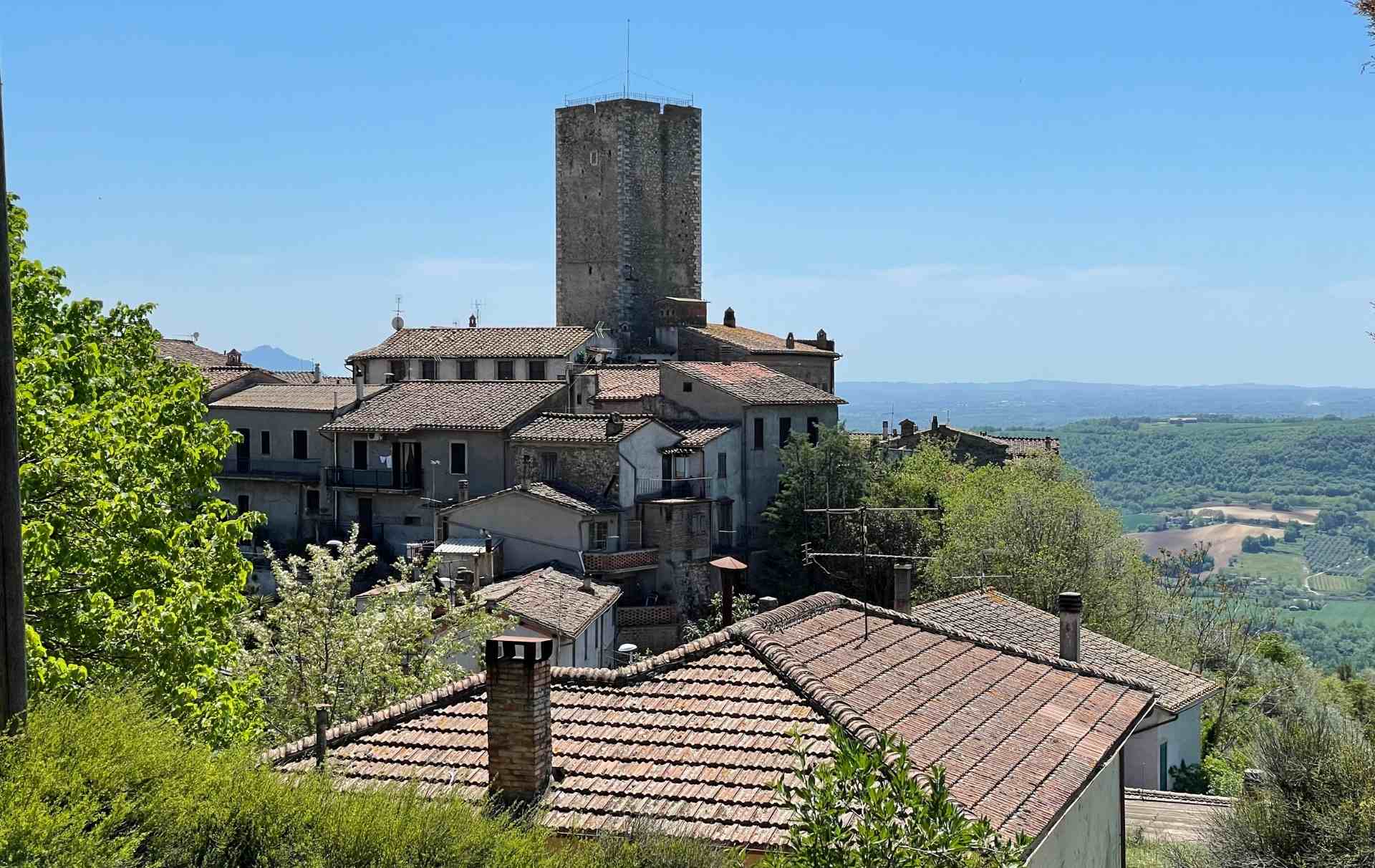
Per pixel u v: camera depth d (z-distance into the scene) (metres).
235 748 14.66
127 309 26.28
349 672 30.98
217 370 78.62
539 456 63.03
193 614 22.11
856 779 11.75
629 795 15.91
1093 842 19.95
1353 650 101.06
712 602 56.16
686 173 96.69
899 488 64.38
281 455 70.44
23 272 23.61
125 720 12.79
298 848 12.20
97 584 21.70
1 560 12.52
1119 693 22.16
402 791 14.02
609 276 93.62
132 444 22.62
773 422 70.31
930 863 11.37
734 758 16.53
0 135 12.55
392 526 67.31
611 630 51.81
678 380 69.75
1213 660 53.28
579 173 94.44
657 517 61.81
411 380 76.00
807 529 63.38
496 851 12.86
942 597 52.84
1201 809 32.03
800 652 19.36
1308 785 22.89
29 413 21.39
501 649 16.09
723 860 13.78
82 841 10.80
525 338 83.50
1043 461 67.38
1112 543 52.44
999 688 20.66
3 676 12.47
